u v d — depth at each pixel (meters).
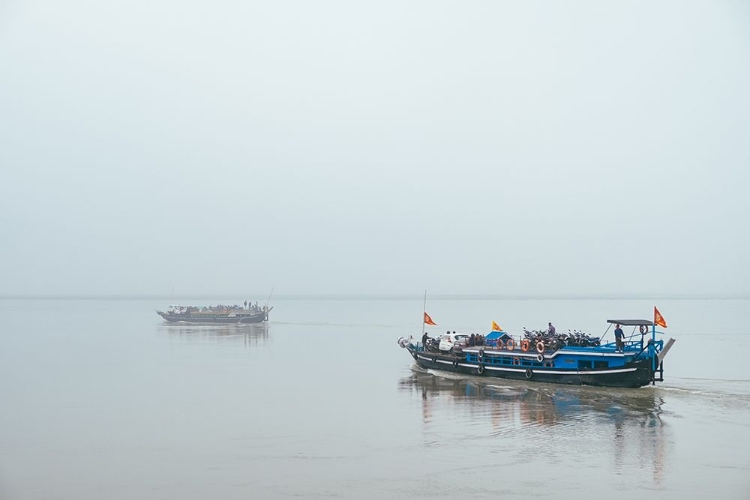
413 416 38.91
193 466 29.23
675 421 36.97
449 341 58.09
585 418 37.88
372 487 26.38
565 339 51.53
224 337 100.56
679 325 128.62
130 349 80.38
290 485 26.73
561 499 25.08
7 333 110.38
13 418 38.78
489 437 33.84
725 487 26.27
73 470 28.75
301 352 76.50
